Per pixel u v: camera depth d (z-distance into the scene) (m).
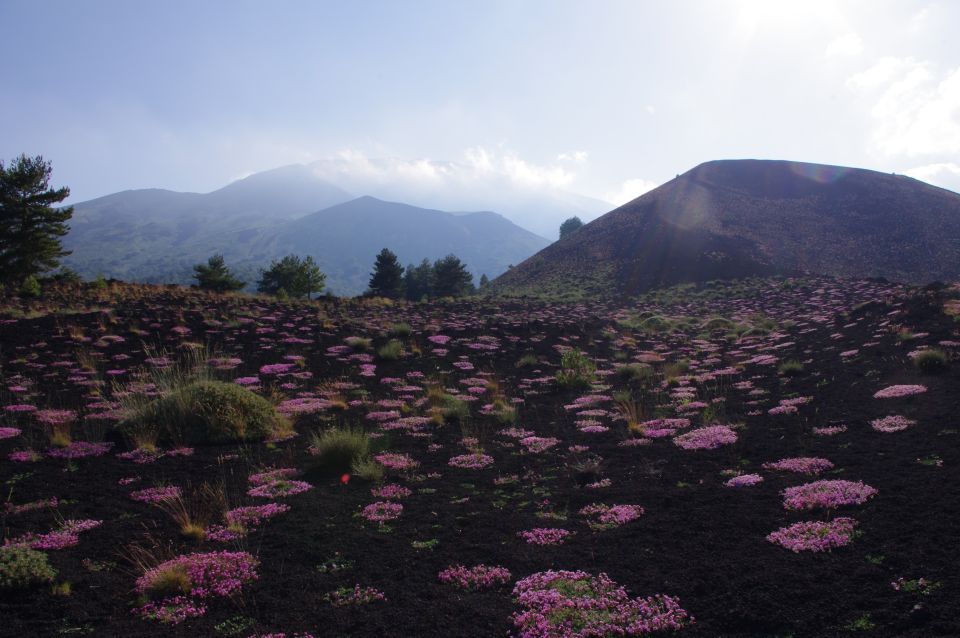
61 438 11.61
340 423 14.24
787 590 5.82
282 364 20.72
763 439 11.34
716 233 84.88
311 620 5.77
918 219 88.19
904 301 25.50
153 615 5.85
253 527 8.17
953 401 11.61
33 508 8.57
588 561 6.91
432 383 18.97
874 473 8.67
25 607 5.94
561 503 9.04
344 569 6.91
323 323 28.42
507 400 17.11
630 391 17.95
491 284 98.56
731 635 5.25
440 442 12.83
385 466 11.12
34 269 40.00
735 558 6.64
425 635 5.47
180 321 25.44
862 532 6.81
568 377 19.17
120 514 8.54
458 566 6.91
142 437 11.97
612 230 101.62
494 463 11.30
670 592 6.08
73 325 23.11
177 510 8.68
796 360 19.95
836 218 92.56
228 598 6.22
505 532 7.95
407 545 7.58
